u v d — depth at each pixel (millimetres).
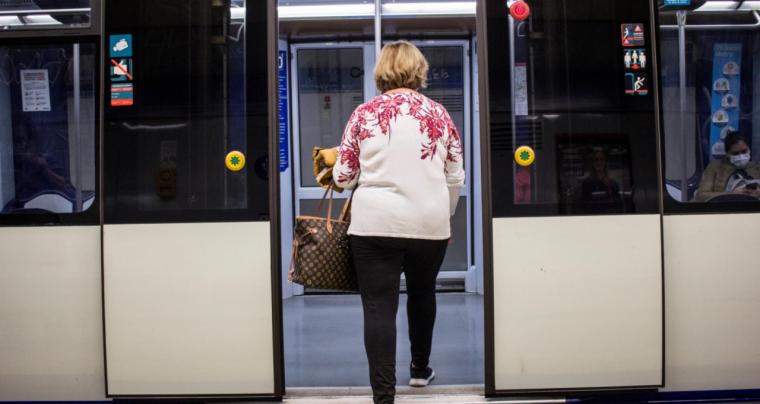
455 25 6309
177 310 3605
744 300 3664
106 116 3637
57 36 3674
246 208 3605
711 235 3656
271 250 3592
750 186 3711
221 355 3605
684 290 3650
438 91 6660
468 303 6121
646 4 3662
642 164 3639
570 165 3631
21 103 3703
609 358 3613
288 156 6539
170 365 3615
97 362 3664
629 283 3611
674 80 3705
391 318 3188
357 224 3176
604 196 3629
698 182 3691
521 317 3607
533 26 3648
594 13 3660
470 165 6637
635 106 3650
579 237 3613
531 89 3643
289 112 6582
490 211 3611
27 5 3678
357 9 6027
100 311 3654
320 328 5312
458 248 6719
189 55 3646
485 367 3613
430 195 3178
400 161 3148
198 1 3645
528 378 3615
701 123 3705
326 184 3428
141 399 3629
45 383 3684
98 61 3664
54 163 3689
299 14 6047
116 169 3627
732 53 3715
